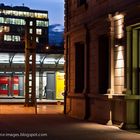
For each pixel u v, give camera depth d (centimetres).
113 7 1945
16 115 2581
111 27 1958
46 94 4481
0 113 2755
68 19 2695
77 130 1709
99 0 2134
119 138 1439
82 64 2536
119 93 1886
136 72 1811
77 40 2491
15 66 4450
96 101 2161
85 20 2353
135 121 1786
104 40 2155
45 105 3872
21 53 4172
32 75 3500
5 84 4588
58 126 1881
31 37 3516
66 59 2739
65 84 2756
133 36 1809
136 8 1697
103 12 2075
